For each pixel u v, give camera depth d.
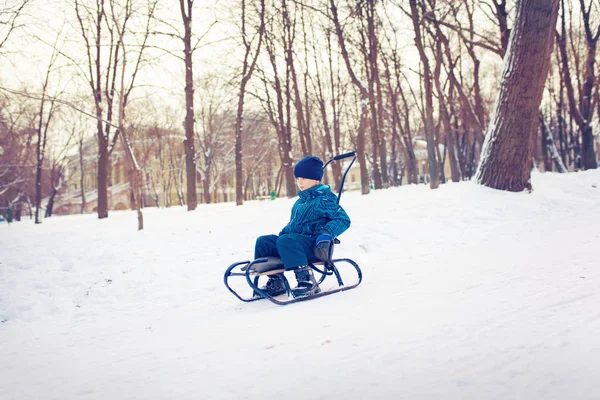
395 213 10.49
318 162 5.00
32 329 4.87
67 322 5.11
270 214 12.21
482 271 5.11
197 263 7.60
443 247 7.65
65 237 10.78
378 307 3.89
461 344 2.74
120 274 7.17
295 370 2.57
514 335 2.80
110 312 5.46
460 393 2.09
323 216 4.83
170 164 52.81
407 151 33.03
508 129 12.44
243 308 4.68
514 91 12.30
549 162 28.14
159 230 10.84
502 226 9.41
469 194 12.02
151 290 6.37
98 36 17.22
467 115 23.97
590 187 12.63
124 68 11.64
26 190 40.41
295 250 4.59
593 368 2.23
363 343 2.93
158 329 4.16
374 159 24.83
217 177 51.06
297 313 4.01
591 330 2.77
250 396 2.27
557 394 2.00
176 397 2.36
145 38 16.59
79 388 2.68
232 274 4.85
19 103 23.39
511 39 12.47
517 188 12.43
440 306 3.70
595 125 34.56
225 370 2.71
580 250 5.86
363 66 26.73
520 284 4.24
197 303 5.37
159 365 2.97
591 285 3.92
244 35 19.83
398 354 2.67
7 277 7.30
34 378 2.98
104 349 3.61
